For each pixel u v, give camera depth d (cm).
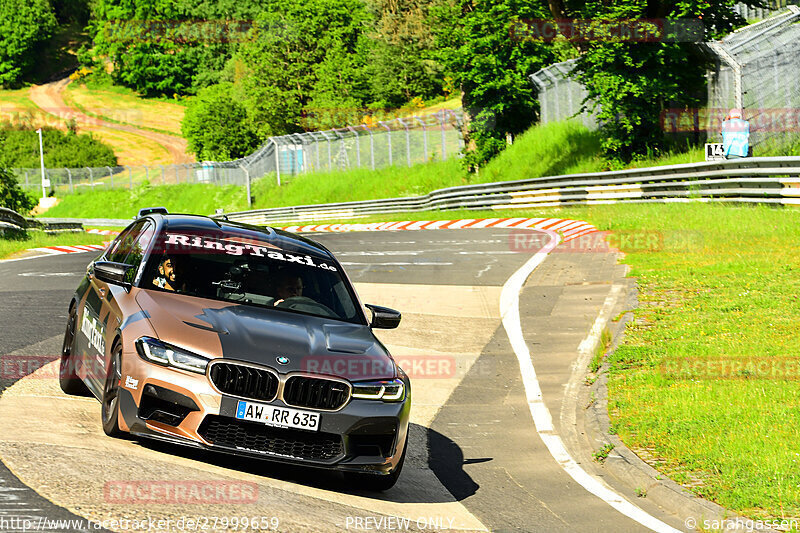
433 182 9581
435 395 1775
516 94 8394
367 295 2894
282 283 1241
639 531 1070
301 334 1109
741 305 2294
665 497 1184
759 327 2059
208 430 1000
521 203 6312
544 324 2388
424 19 17675
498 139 8650
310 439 1030
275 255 1300
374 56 17750
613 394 1702
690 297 2469
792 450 1299
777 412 1475
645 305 2436
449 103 16562
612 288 2748
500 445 1470
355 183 10700
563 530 1058
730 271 2758
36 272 3266
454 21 8725
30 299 2427
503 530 1037
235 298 1184
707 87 5609
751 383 1644
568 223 4678
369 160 11000
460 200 7200
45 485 868
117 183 16050
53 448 1006
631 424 1505
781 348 1864
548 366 1998
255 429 1012
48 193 16100
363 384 1062
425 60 17588
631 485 1268
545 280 3016
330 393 1040
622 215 4406
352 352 1109
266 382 1014
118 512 819
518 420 1622
